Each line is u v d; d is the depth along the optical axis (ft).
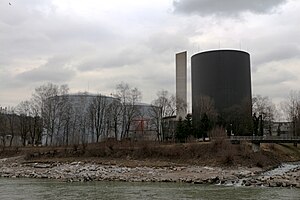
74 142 402.93
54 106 449.06
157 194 175.11
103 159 336.49
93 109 463.83
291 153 411.75
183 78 577.84
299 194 170.50
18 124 486.79
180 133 419.13
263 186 199.11
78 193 180.04
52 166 306.76
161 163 312.71
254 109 514.68
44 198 165.78
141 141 377.09
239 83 620.49
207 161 309.01
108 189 193.26
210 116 469.57
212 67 620.49
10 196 171.42
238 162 298.97
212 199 159.43
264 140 358.64
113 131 506.89
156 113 457.27
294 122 480.64
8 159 355.15
